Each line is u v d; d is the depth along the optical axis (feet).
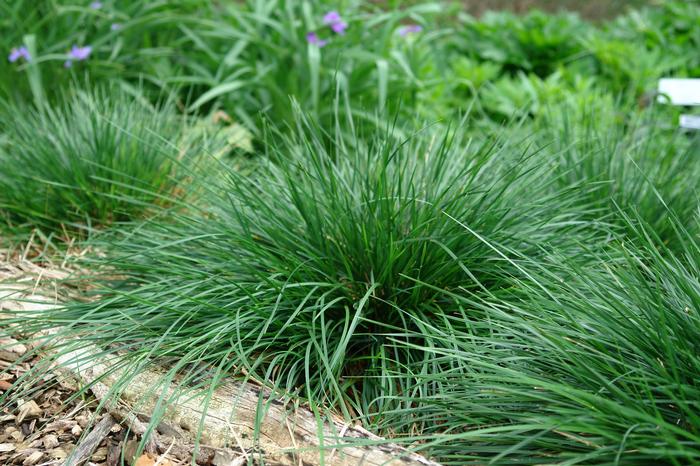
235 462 6.77
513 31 23.67
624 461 5.82
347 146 14.99
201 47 16.85
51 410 7.86
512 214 9.09
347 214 8.37
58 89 15.90
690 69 22.08
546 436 6.38
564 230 9.31
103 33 16.94
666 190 10.80
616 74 20.85
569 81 21.30
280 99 15.42
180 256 8.52
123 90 15.40
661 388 5.82
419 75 18.12
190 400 7.28
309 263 8.62
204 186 9.74
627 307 6.59
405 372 8.02
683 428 5.99
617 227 9.29
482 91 20.45
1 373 8.38
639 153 12.00
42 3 16.88
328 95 15.57
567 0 31.78
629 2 30.55
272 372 7.89
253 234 9.11
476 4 31.37
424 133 13.23
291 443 6.81
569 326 7.06
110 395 7.68
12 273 10.21
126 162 11.61
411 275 8.39
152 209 11.38
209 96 14.75
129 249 9.80
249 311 7.97
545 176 10.29
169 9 18.04
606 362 6.40
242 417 7.14
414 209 8.39
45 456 7.13
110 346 8.29
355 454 6.53
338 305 8.44
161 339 7.41
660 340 6.25
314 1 18.02
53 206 11.46
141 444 6.42
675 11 24.99
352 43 16.48
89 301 9.36
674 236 10.18
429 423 7.30
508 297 8.19
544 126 14.19
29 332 8.80
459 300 8.34
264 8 17.08
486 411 6.55
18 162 11.65
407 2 25.84
